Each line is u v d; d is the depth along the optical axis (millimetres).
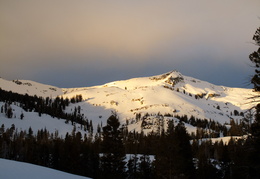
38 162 82625
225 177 55406
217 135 157875
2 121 179250
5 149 89625
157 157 37750
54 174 23188
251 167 19641
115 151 40094
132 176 60438
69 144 69562
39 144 95062
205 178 51938
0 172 18328
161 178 39188
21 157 94438
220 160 59469
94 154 68938
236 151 34906
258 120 19109
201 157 58188
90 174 66812
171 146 35375
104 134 40906
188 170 38500
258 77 17594
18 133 152625
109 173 39562
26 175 19375
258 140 19172
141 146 88438
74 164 62562
